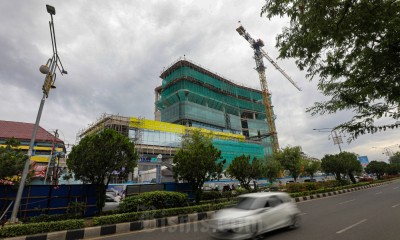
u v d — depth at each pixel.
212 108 79.88
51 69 11.60
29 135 40.44
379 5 2.83
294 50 3.78
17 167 10.48
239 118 87.19
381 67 3.17
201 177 14.37
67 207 11.44
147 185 15.26
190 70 74.12
